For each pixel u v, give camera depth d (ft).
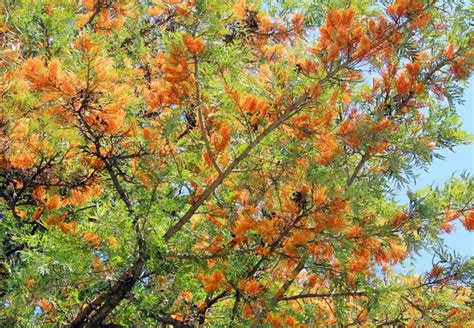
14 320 22.54
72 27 30.04
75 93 21.27
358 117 26.20
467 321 24.41
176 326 23.81
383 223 24.68
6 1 29.63
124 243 22.12
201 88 22.89
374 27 24.08
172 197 23.72
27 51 29.30
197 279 23.88
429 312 24.67
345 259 22.65
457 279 24.44
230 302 26.66
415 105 27.81
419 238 23.66
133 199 23.75
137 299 23.86
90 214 25.05
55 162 24.75
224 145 23.36
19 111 23.95
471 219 24.52
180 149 23.88
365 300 24.68
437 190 24.63
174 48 22.49
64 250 20.90
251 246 24.22
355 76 24.18
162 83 24.64
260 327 22.77
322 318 25.59
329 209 22.02
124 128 23.27
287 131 23.71
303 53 24.18
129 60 30.22
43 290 21.45
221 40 23.97
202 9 22.15
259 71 23.90
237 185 23.81
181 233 23.17
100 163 24.54
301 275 28.96
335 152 23.98
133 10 37.27
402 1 23.91
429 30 26.53
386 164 28.32
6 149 23.99
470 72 26.96
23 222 25.61
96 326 23.32
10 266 23.63
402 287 23.36
